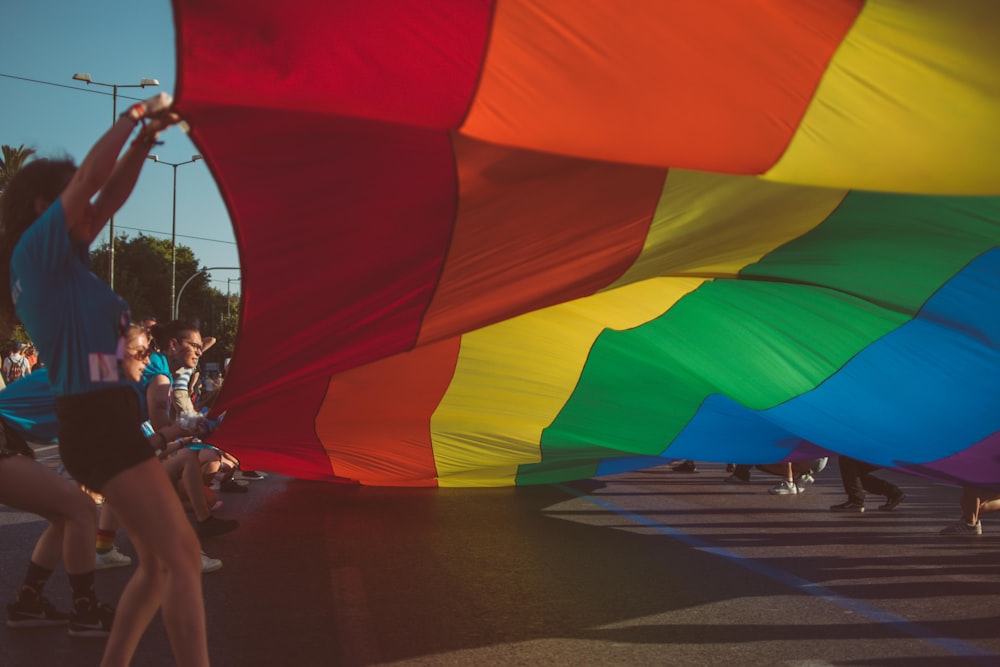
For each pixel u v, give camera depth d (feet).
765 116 13.73
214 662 13.55
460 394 26.50
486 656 13.88
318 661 13.62
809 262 19.61
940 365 22.44
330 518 27.14
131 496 10.35
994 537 24.48
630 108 13.25
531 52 12.28
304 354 16.60
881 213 17.10
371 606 16.85
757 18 12.33
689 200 14.89
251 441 25.46
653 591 18.13
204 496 22.93
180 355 23.08
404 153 12.10
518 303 17.65
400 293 15.35
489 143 11.98
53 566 15.15
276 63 11.35
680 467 42.70
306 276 14.11
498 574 19.65
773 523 26.89
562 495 33.06
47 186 11.66
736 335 23.99
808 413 25.82
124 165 11.34
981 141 14.35
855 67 13.26
